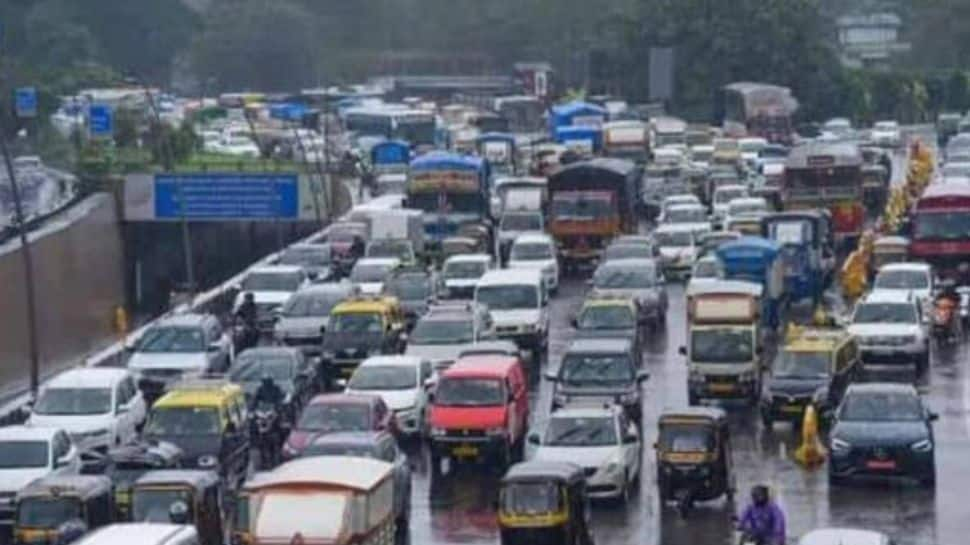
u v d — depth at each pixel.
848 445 70.81
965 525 65.06
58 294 129.25
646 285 107.19
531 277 101.56
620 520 66.81
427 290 107.25
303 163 174.75
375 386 81.06
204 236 167.00
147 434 72.56
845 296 118.69
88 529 57.75
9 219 140.62
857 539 51.47
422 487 72.81
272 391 80.25
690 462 67.69
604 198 131.25
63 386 78.69
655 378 93.06
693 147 193.12
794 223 114.88
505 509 60.75
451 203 140.12
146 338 92.00
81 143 182.38
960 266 116.56
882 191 156.50
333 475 55.94
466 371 76.50
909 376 92.12
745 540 57.25
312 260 122.25
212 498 61.69
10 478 67.75
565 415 70.69
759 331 88.56
